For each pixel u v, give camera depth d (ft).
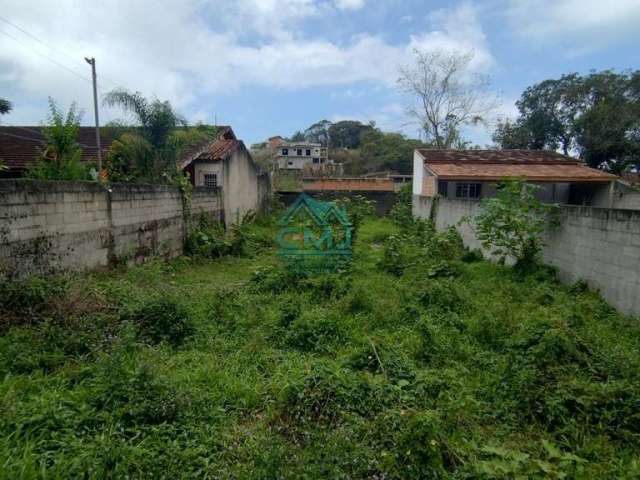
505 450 7.75
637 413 8.40
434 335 12.80
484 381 10.59
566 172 41.24
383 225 48.85
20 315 11.87
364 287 18.61
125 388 8.75
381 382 9.64
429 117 77.20
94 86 29.78
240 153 43.16
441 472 7.05
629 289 15.33
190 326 13.29
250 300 16.79
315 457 6.98
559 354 10.32
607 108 60.03
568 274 19.51
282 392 9.18
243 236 32.55
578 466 7.32
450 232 29.53
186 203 28.94
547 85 69.51
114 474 6.65
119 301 14.08
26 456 6.68
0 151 33.30
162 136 31.35
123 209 20.94
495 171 41.73
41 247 15.10
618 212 15.96
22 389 8.92
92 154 35.17
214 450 7.66
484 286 19.25
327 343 12.79
